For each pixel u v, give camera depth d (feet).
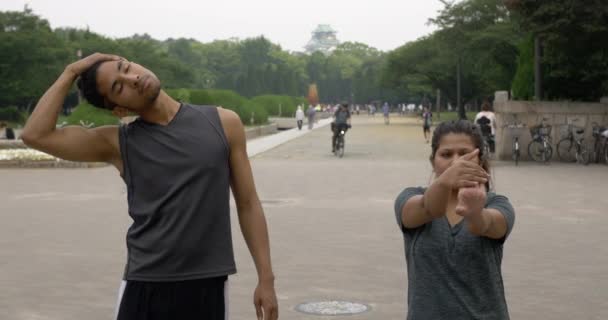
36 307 23.27
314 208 45.34
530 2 77.30
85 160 10.43
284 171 71.26
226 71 604.90
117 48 291.58
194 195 10.02
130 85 9.93
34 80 232.94
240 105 182.29
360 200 49.14
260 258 10.68
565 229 37.14
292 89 525.75
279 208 45.39
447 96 240.53
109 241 34.60
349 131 168.96
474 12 168.96
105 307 23.27
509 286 25.66
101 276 27.48
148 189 10.08
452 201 9.75
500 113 81.87
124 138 10.25
